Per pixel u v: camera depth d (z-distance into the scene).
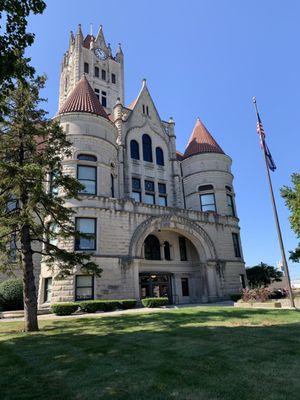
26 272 15.02
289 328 11.63
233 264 33.84
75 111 29.27
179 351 8.48
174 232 34.69
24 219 14.05
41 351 9.45
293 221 24.67
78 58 57.03
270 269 42.88
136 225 28.19
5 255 17.30
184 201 39.03
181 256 34.41
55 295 23.41
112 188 30.84
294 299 22.58
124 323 14.76
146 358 7.92
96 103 32.03
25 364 8.04
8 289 23.91
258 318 14.81
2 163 13.73
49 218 25.22
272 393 5.31
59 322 16.75
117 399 5.35
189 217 32.41
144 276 31.28
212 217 34.28
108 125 30.83
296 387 5.57
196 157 39.00
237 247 36.00
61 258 15.77
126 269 26.16
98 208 26.62
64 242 24.62
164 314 17.52
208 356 7.82
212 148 39.50
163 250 33.22
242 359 7.45
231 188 38.62
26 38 8.80
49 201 14.89
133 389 5.77
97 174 28.33
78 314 21.44
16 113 15.87
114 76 62.50
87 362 7.85
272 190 23.50
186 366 7.04
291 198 25.92
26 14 8.48
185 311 18.70
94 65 59.72
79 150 28.23
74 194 16.36
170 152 39.97
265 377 6.11
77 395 5.65
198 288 33.44
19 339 11.80
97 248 25.58
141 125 38.19
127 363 7.55
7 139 15.58
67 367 7.51
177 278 33.12
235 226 36.41
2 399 5.68
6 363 8.24
